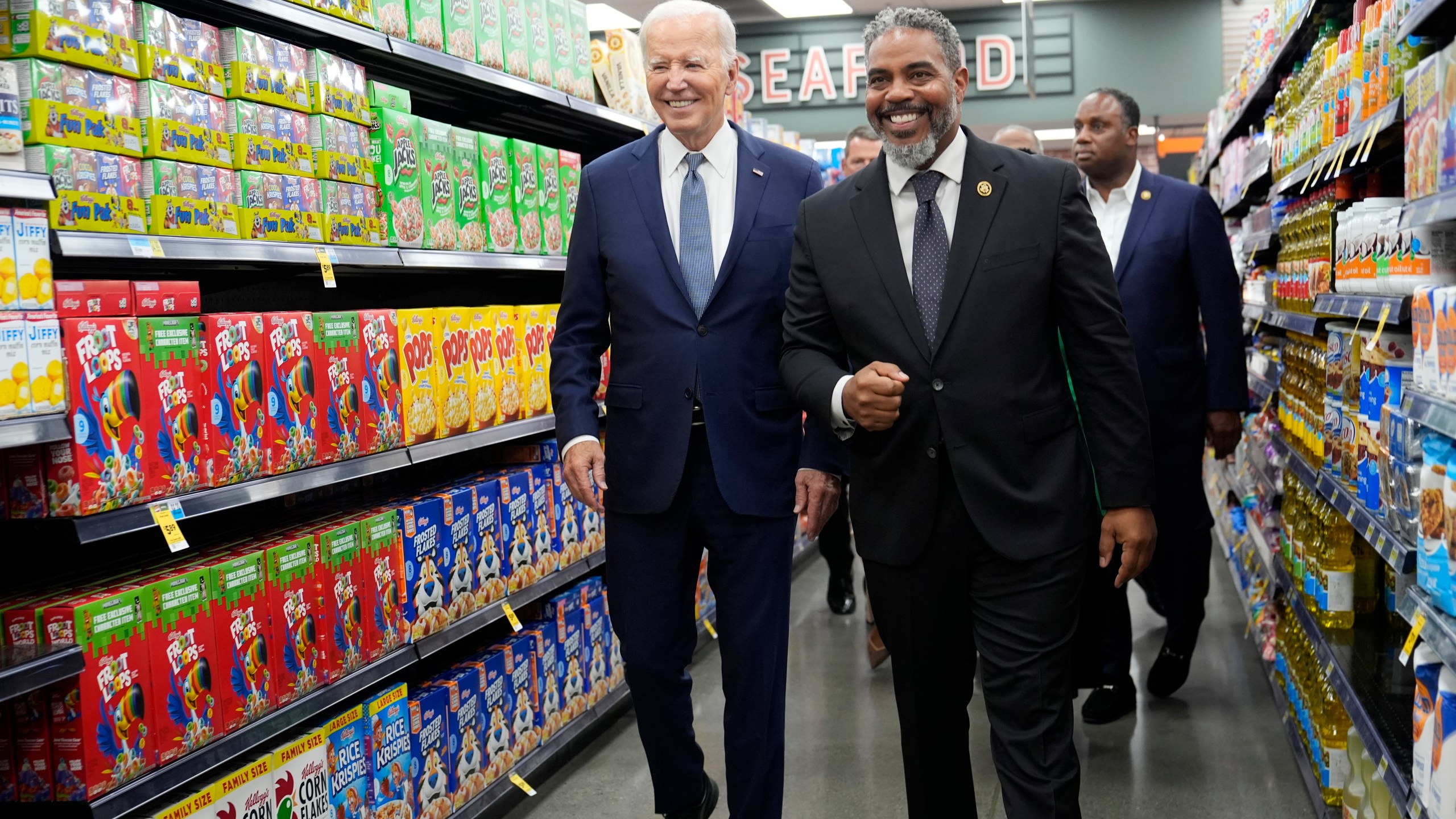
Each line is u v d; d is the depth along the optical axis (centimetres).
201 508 204
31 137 180
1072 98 1023
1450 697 172
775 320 246
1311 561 308
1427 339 187
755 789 246
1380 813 244
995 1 1011
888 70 199
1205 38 998
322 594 239
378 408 261
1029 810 198
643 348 246
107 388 188
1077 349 205
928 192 207
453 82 318
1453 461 172
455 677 287
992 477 200
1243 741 345
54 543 229
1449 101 175
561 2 354
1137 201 362
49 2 180
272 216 227
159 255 197
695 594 257
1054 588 201
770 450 246
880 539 210
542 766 331
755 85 1062
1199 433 358
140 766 193
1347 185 288
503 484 314
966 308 201
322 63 244
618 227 250
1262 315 448
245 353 220
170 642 200
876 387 194
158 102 200
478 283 407
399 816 260
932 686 212
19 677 165
